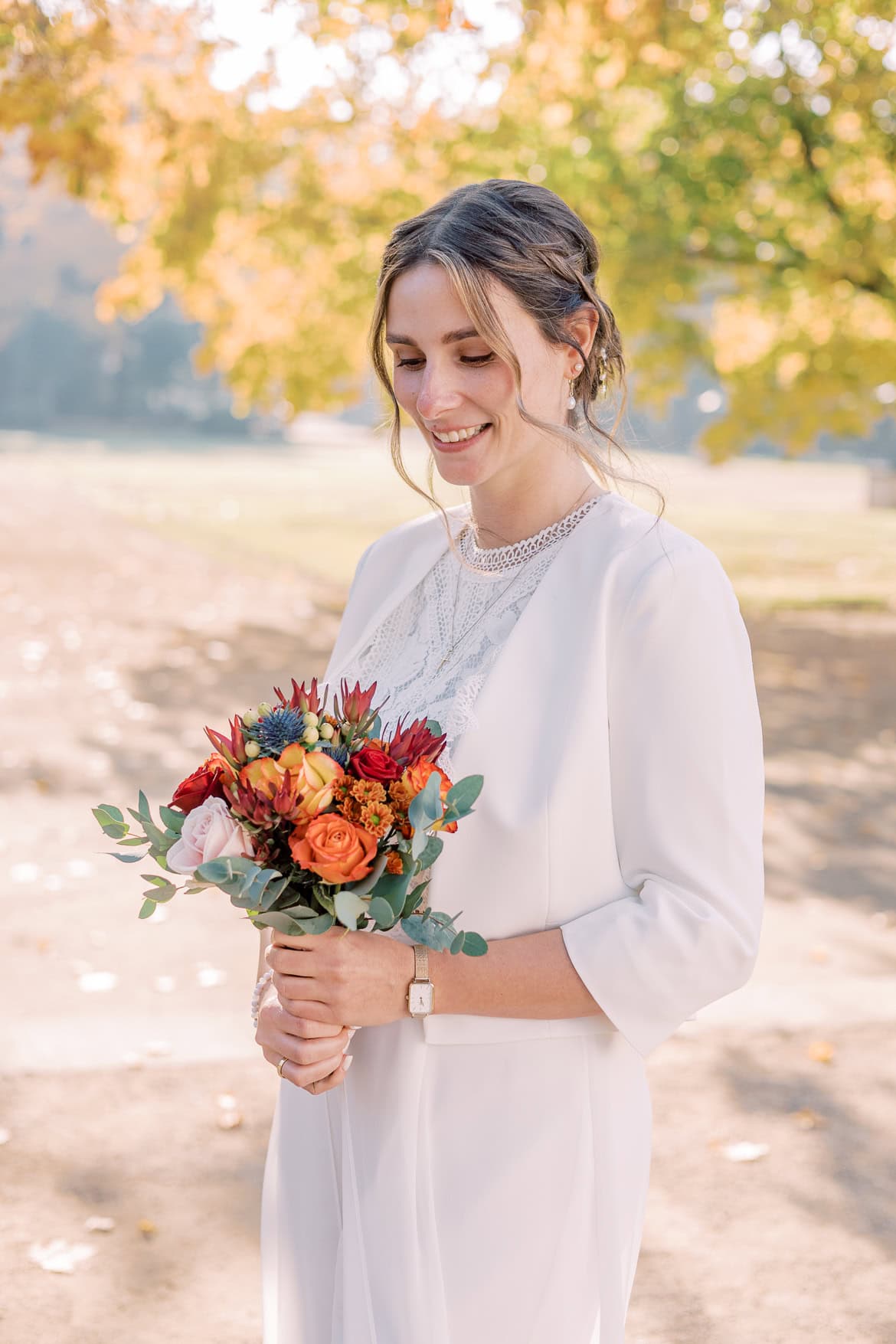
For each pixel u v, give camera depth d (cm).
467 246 144
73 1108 363
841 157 1228
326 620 1347
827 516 2945
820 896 560
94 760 748
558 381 154
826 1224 315
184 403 9800
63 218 8794
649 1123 160
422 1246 147
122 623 1287
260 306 1358
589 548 153
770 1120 365
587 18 822
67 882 555
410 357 152
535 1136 148
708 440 1430
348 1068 153
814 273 1226
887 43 1079
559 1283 150
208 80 849
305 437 9444
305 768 134
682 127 1217
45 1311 276
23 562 1747
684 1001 140
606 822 146
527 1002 142
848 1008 440
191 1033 412
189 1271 292
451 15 757
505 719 148
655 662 143
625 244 1173
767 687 1038
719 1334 274
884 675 1096
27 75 726
